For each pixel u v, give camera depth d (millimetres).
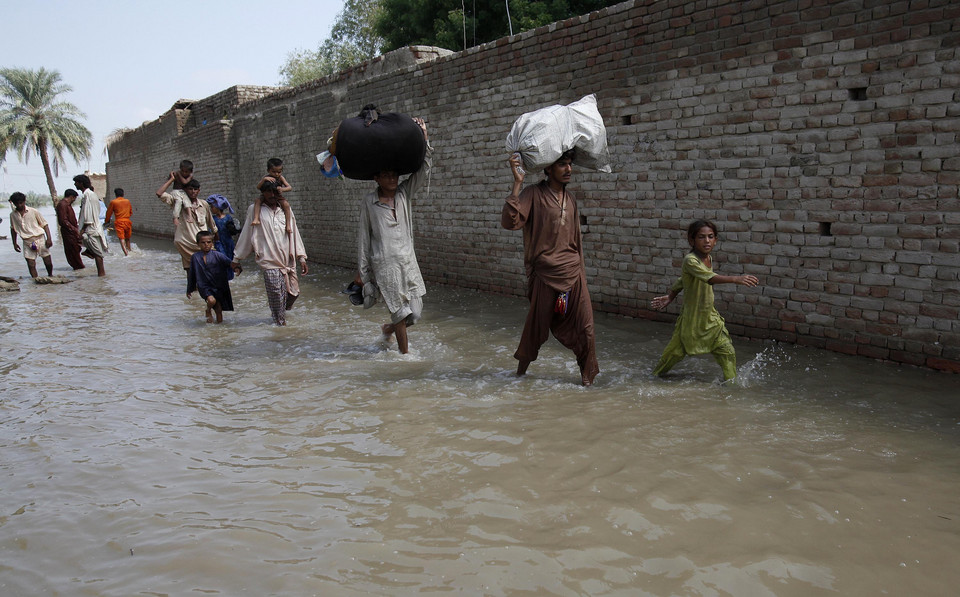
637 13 7141
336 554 2791
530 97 8578
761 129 6188
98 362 6242
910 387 4867
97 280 12477
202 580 2633
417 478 3506
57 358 6434
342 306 9094
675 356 5199
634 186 7449
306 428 4309
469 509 3152
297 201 14719
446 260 10484
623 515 3055
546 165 4914
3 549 2926
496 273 9523
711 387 4996
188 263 10320
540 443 3920
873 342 5594
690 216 6902
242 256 7832
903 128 5250
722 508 3107
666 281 7246
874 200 5477
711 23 6469
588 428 4152
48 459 3912
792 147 5973
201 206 10328
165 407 4844
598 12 7555
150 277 12758
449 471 3578
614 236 7766
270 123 15422
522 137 4844
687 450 3789
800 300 6070
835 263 5785
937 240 5141
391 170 5961
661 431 4082
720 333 5039
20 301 10141
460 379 5375
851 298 5707
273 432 4262
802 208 5965
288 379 5496
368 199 6133
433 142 10367
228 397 5059
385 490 3379
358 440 4066
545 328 5168
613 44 7445
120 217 16859
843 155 5633
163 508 3248
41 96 45750
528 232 5113
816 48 5719
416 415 4480
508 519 3051
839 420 4246
